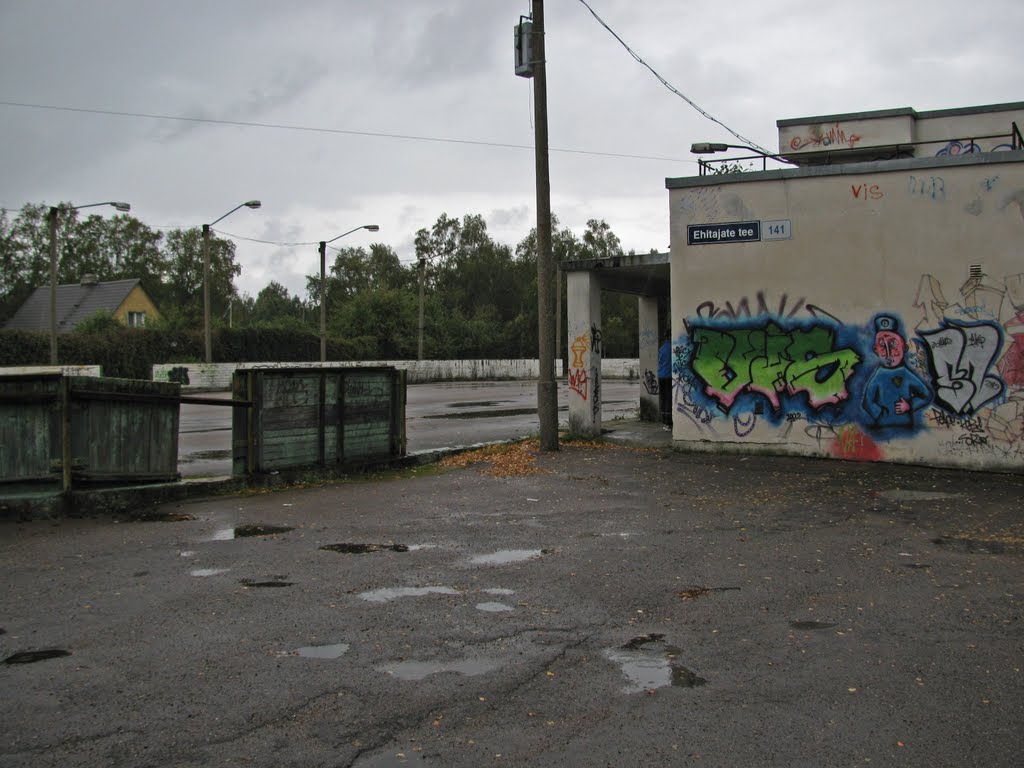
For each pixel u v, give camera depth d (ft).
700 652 15.96
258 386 34.76
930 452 39.42
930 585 20.48
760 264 42.55
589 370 51.29
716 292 43.47
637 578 21.15
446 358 209.36
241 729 12.63
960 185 38.65
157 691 13.99
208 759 11.70
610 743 12.25
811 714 13.23
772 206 42.22
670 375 53.11
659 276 55.52
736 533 26.35
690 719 13.04
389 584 20.56
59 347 120.78
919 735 12.52
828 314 41.27
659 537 25.81
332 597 19.42
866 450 40.68
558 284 196.54
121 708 13.34
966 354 38.68
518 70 45.50
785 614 18.26
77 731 12.53
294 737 12.39
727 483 35.73
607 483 35.81
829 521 28.14
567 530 26.84
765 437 42.75
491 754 11.89
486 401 95.40
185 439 57.16
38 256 261.24
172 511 29.86
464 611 18.44
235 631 17.03
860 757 11.84
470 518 28.76
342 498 32.60
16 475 28.73
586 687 14.28
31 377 28.66
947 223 38.91
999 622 17.66
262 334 150.00
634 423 60.85
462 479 37.22
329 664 15.25
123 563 22.48
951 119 59.36
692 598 19.45
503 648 16.14
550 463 41.37
